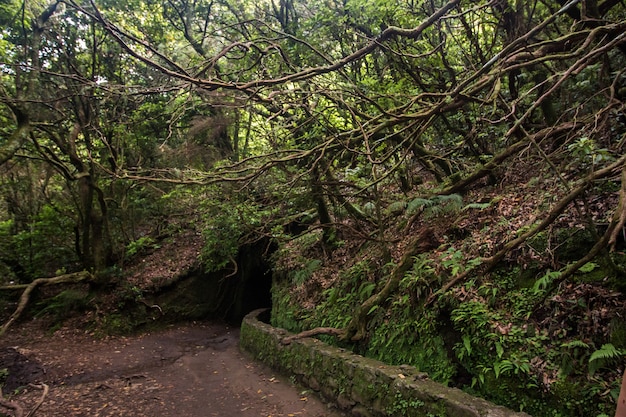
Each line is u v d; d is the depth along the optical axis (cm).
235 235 1021
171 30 1212
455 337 461
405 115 456
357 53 389
